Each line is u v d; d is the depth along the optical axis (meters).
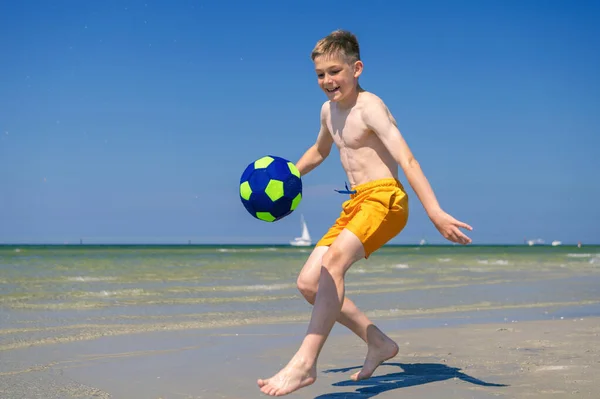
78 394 3.33
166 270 15.84
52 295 8.71
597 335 5.50
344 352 4.70
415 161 3.05
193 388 3.46
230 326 6.10
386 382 3.61
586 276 15.59
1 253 34.47
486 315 7.34
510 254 45.50
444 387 3.45
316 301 3.03
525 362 4.19
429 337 5.42
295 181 3.25
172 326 6.00
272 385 2.84
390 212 3.14
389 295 9.60
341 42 3.24
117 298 8.51
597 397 3.17
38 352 4.57
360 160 3.29
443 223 2.84
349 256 3.06
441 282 12.68
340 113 3.39
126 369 3.99
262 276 13.56
